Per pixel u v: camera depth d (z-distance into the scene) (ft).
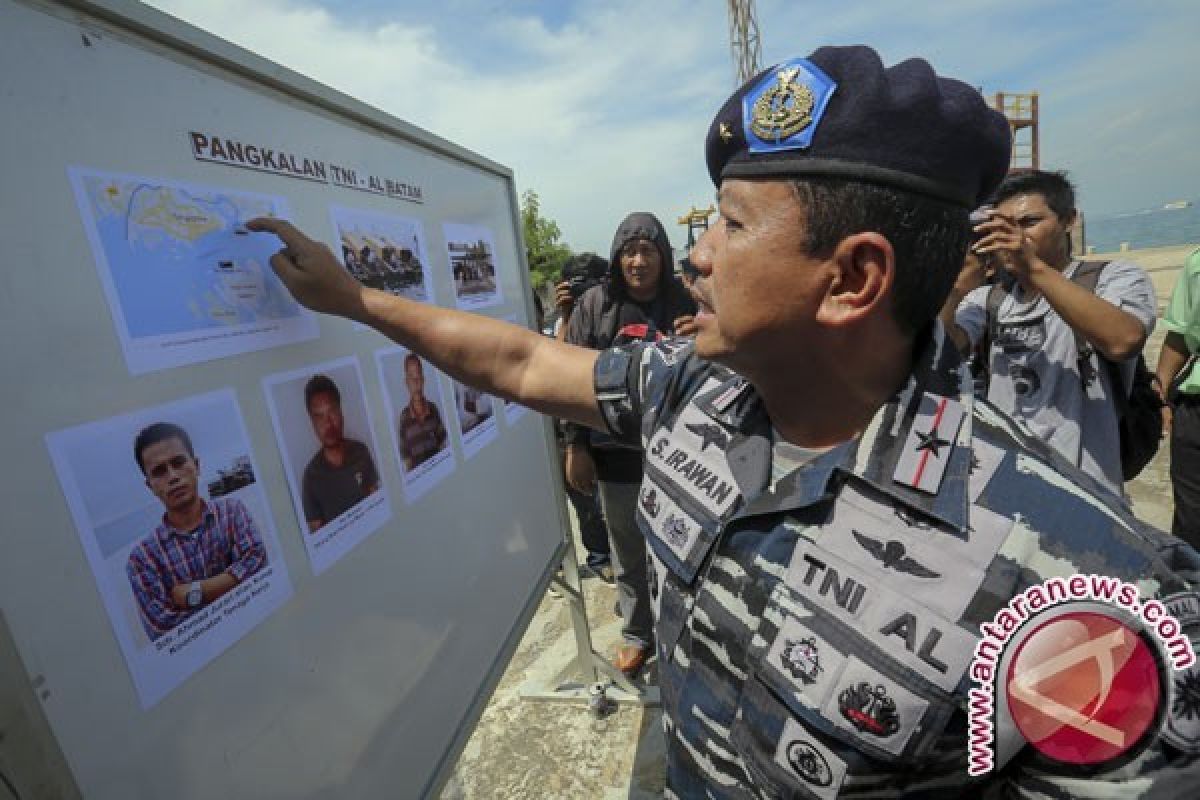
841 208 1.99
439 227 4.97
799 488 2.28
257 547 2.77
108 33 2.27
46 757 1.86
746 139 2.11
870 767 2.09
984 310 6.63
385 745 3.59
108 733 2.07
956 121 1.95
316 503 3.18
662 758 6.79
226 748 2.52
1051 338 5.95
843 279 2.10
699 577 2.56
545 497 6.81
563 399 3.63
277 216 3.10
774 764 2.27
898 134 1.93
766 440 2.61
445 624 4.39
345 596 3.35
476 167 5.82
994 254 5.71
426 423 4.39
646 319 8.17
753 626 2.33
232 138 2.85
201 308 2.58
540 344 3.81
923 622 1.99
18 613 1.83
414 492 4.15
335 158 3.64
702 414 2.87
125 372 2.24
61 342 2.02
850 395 2.36
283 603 2.90
